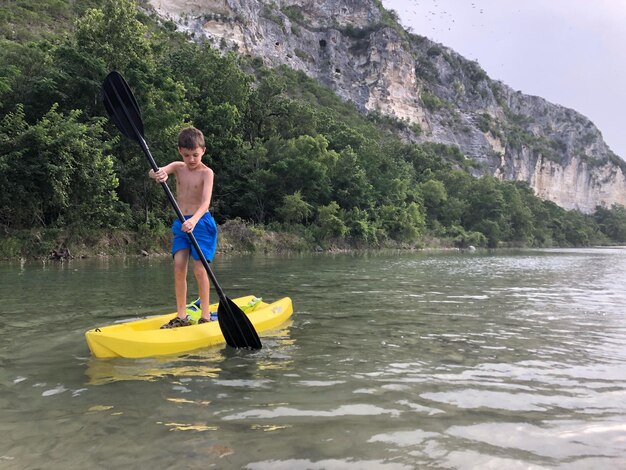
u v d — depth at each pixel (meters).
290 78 68.00
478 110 112.25
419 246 39.78
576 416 2.46
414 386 2.91
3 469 1.83
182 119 21.80
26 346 3.80
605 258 26.14
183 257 4.23
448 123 94.31
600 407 2.59
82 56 17.91
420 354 3.72
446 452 2.02
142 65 19.61
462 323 5.09
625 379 3.14
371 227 34.06
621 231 87.38
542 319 5.48
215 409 2.48
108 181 16.33
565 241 70.06
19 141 14.54
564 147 112.94
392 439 2.14
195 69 31.06
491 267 15.76
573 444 2.13
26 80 17.17
